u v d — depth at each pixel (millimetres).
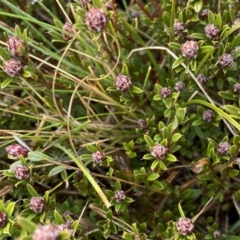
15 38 440
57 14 543
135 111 494
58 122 481
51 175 450
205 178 457
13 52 440
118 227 461
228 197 489
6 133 482
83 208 462
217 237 461
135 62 500
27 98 492
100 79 475
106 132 497
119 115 507
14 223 414
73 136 481
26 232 414
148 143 444
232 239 463
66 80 484
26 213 434
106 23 425
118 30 485
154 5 511
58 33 489
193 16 478
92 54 486
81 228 444
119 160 477
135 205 475
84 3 455
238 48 459
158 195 477
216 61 466
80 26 433
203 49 450
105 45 466
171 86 482
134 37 509
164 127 445
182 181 499
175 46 457
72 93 495
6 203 446
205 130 483
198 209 489
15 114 490
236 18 473
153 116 477
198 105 484
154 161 442
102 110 512
